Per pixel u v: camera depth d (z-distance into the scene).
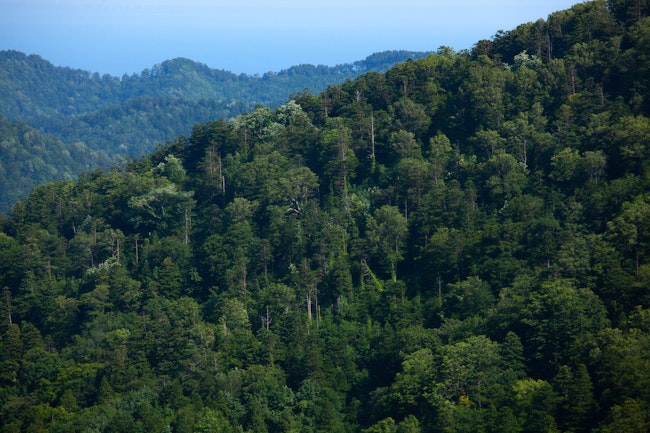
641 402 178.50
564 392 190.25
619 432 173.62
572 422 185.50
